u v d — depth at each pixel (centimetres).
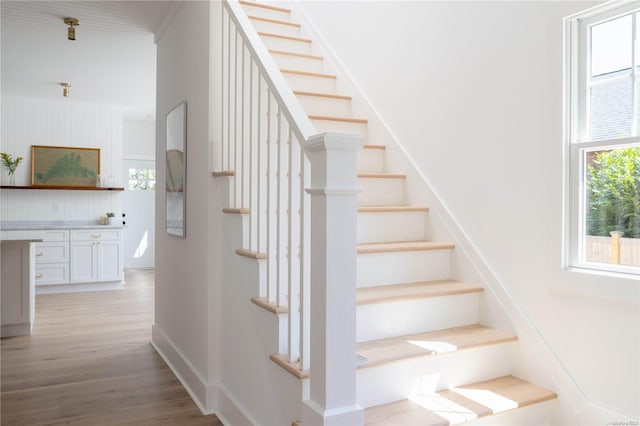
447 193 287
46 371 346
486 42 262
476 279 261
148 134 894
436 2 297
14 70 525
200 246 293
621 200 205
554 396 214
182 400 295
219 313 281
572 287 213
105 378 332
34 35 416
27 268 446
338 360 165
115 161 734
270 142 214
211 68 274
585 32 216
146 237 905
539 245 231
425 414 191
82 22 385
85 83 582
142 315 525
